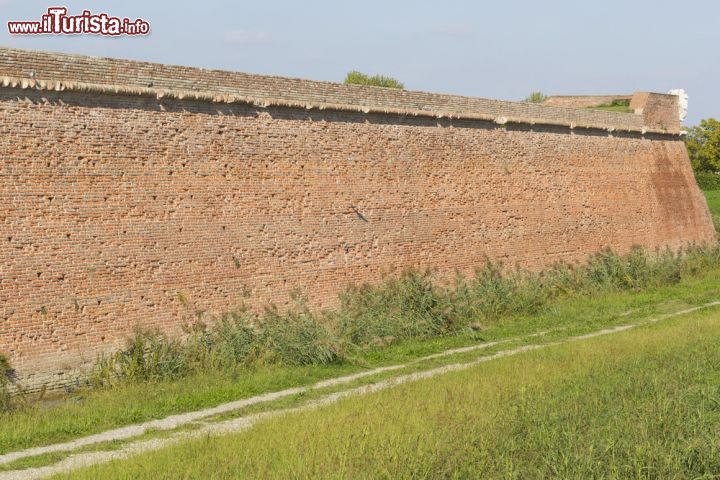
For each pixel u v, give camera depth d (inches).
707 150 3531.0
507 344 941.2
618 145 1524.4
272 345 853.2
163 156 836.0
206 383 746.2
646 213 1572.3
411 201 1110.4
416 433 519.5
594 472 464.1
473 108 1226.6
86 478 457.1
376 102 1074.1
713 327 940.0
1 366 705.0
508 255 1259.8
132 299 800.9
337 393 721.0
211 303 867.4
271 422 577.3
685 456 479.5
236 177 900.6
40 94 746.8
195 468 464.1
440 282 1139.9
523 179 1301.7
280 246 941.2
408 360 877.8
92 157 779.4
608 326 1051.3
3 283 716.0
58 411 656.4
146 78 826.2
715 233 1781.5
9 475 495.8
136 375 759.1
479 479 456.1
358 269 1031.0
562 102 1838.1
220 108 892.6
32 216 737.0
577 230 1402.6
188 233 852.0
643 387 641.0
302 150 973.8
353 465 462.0
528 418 550.6
